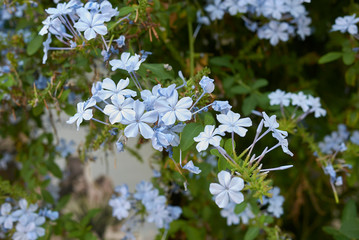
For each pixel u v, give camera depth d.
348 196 0.75
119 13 0.41
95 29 0.38
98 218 0.96
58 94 0.51
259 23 0.60
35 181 0.66
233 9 0.57
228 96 0.61
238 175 0.34
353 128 0.66
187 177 0.52
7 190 0.55
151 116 0.33
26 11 0.56
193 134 0.35
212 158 0.55
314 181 0.76
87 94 0.54
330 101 0.70
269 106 0.56
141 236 0.75
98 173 0.94
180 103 0.33
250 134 0.57
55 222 0.57
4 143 0.82
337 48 0.67
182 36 0.63
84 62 0.49
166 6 0.58
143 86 0.43
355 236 0.52
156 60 0.58
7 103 0.60
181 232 0.70
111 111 0.33
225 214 0.55
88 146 0.55
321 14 0.66
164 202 0.56
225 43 0.66
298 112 0.55
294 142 0.66
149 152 0.63
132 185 0.85
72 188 0.96
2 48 0.58
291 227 0.79
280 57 0.67
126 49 0.45
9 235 0.53
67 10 0.39
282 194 0.72
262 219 0.53
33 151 0.70
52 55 0.47
